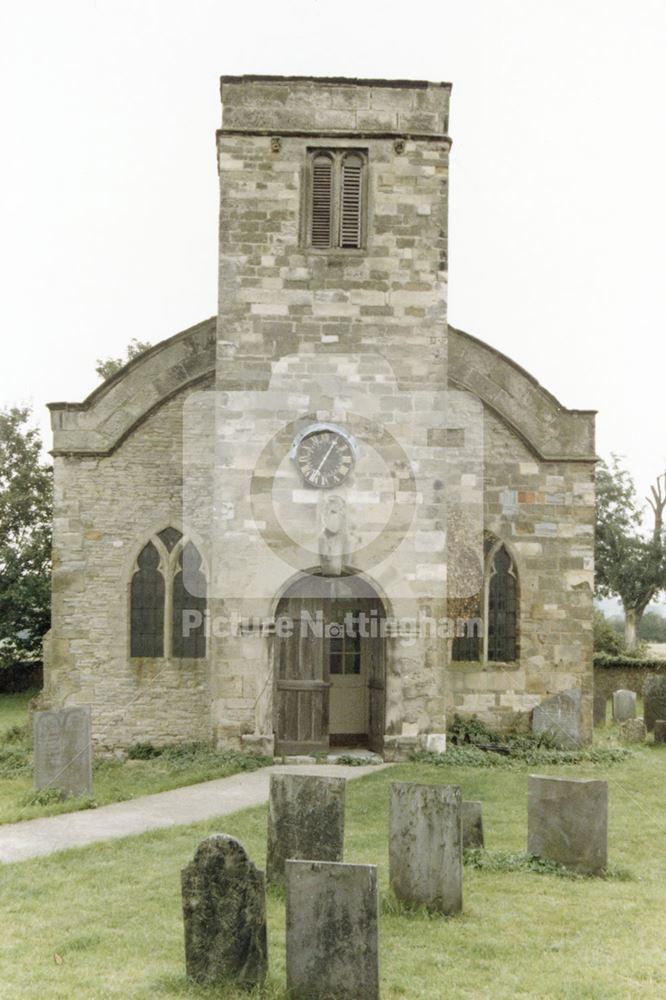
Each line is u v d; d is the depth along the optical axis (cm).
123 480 1842
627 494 4800
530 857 1029
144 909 869
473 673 1830
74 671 1817
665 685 2089
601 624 3572
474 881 970
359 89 1702
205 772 1506
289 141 1688
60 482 1838
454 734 1792
